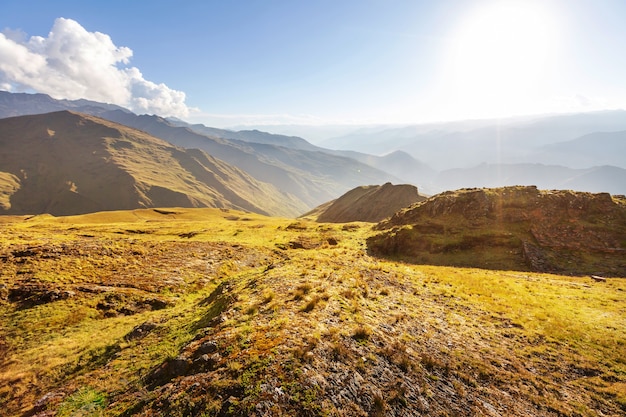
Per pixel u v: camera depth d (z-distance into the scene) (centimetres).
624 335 1938
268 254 5053
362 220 16225
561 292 2884
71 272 3266
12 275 3030
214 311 1952
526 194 5831
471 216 5769
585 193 5506
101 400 1215
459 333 1861
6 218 18825
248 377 1023
